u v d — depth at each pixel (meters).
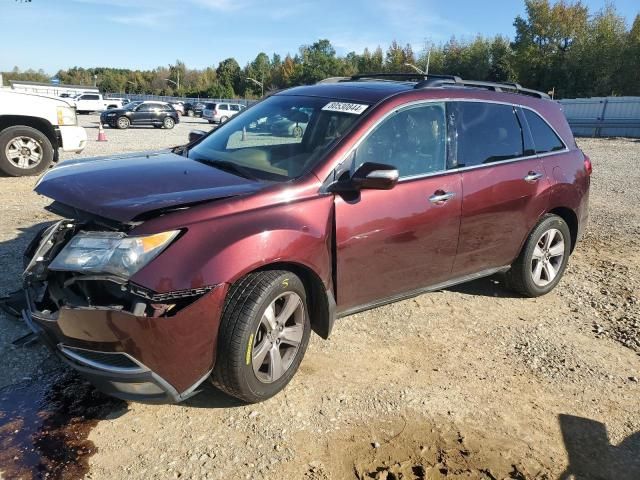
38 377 3.39
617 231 7.95
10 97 9.35
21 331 3.87
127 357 2.73
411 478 2.76
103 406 3.17
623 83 54.06
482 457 2.95
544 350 4.18
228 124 4.54
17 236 5.98
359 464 2.83
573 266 6.23
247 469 2.74
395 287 3.90
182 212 2.90
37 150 9.67
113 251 2.72
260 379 3.15
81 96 44.88
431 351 4.04
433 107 4.10
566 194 5.04
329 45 109.00
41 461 2.71
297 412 3.21
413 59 76.50
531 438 3.14
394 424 3.16
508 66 61.41
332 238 3.42
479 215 4.27
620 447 3.12
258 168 3.63
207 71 123.50
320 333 3.55
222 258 2.84
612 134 32.62
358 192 3.53
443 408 3.35
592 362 4.05
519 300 5.12
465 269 4.39
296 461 2.82
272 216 3.12
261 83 107.12
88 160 3.93
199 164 3.79
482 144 4.40
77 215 3.07
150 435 2.95
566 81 56.91
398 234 3.74
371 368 3.74
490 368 3.86
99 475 2.65
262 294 2.99
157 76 128.88
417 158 3.94
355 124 3.67
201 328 2.83
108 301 2.84
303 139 3.80
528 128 4.86
